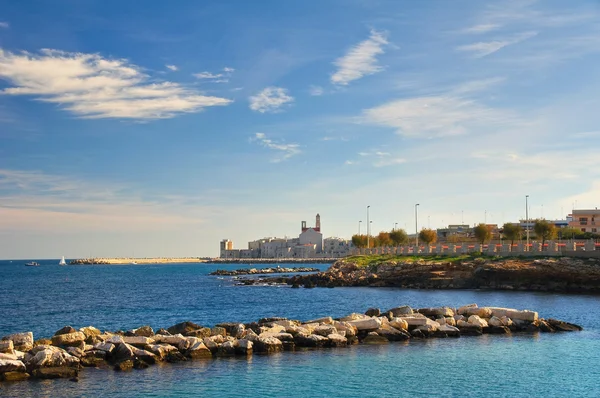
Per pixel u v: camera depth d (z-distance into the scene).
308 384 30.81
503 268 96.88
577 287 89.69
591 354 38.00
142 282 156.00
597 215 168.62
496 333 46.47
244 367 34.47
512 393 29.09
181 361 36.03
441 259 118.94
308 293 102.38
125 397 28.56
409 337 43.72
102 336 38.72
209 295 101.69
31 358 33.09
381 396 28.80
